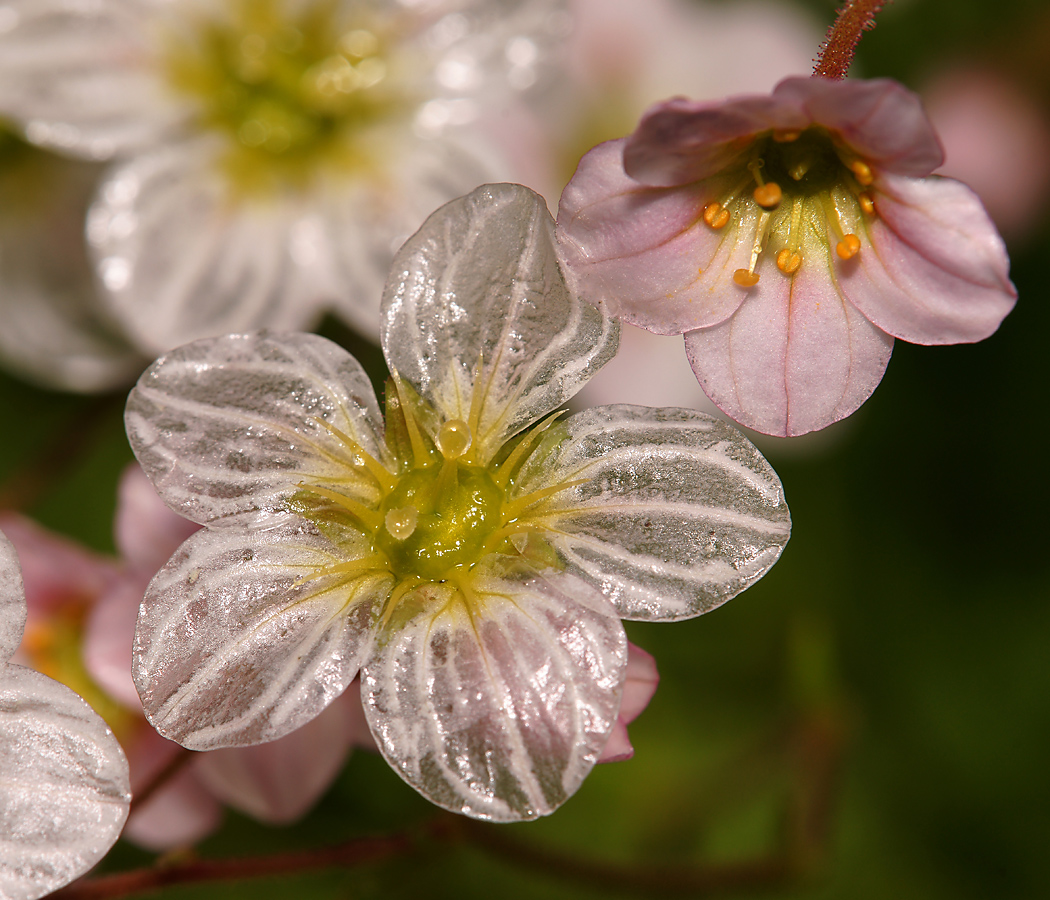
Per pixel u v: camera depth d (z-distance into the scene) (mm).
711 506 132
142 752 146
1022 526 170
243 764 141
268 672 131
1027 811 167
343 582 133
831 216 135
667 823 163
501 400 135
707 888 154
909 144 131
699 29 162
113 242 149
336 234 151
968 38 176
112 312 153
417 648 132
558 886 163
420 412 135
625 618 132
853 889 167
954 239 132
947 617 169
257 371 133
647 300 134
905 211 133
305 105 151
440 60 151
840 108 131
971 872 167
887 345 134
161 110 150
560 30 151
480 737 131
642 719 166
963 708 168
